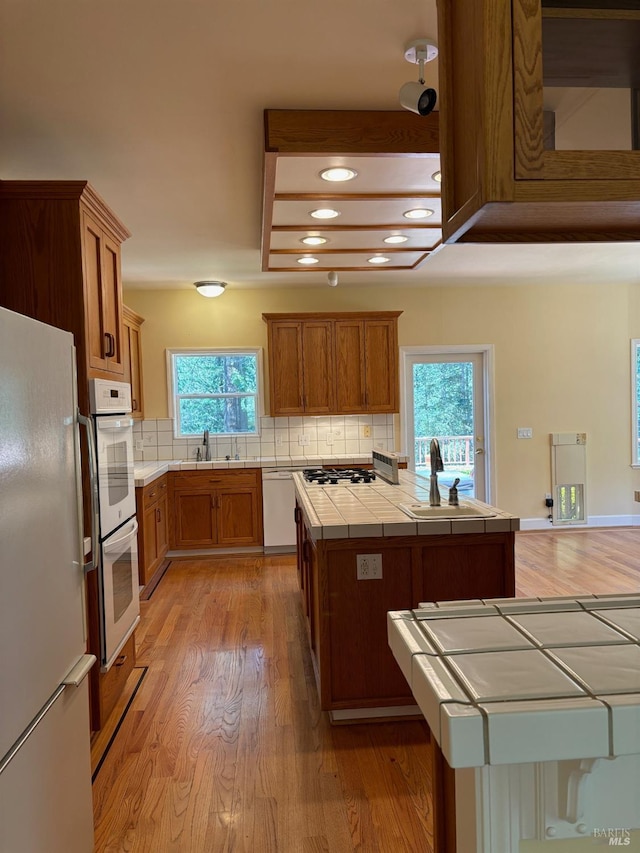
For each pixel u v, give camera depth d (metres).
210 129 2.62
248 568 5.30
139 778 2.30
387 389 5.98
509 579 2.68
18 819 1.36
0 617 1.29
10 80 2.20
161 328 6.16
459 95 1.08
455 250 4.81
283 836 1.97
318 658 2.76
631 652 0.97
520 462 6.53
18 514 1.39
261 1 1.80
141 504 4.57
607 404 6.60
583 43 0.99
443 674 0.89
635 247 4.78
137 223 3.89
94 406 2.56
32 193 2.52
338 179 2.80
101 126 2.57
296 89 2.31
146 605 4.35
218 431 6.30
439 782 1.09
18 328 1.42
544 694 0.82
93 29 1.91
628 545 5.84
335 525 2.57
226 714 2.79
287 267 4.63
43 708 1.52
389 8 1.85
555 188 0.95
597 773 0.84
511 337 6.48
